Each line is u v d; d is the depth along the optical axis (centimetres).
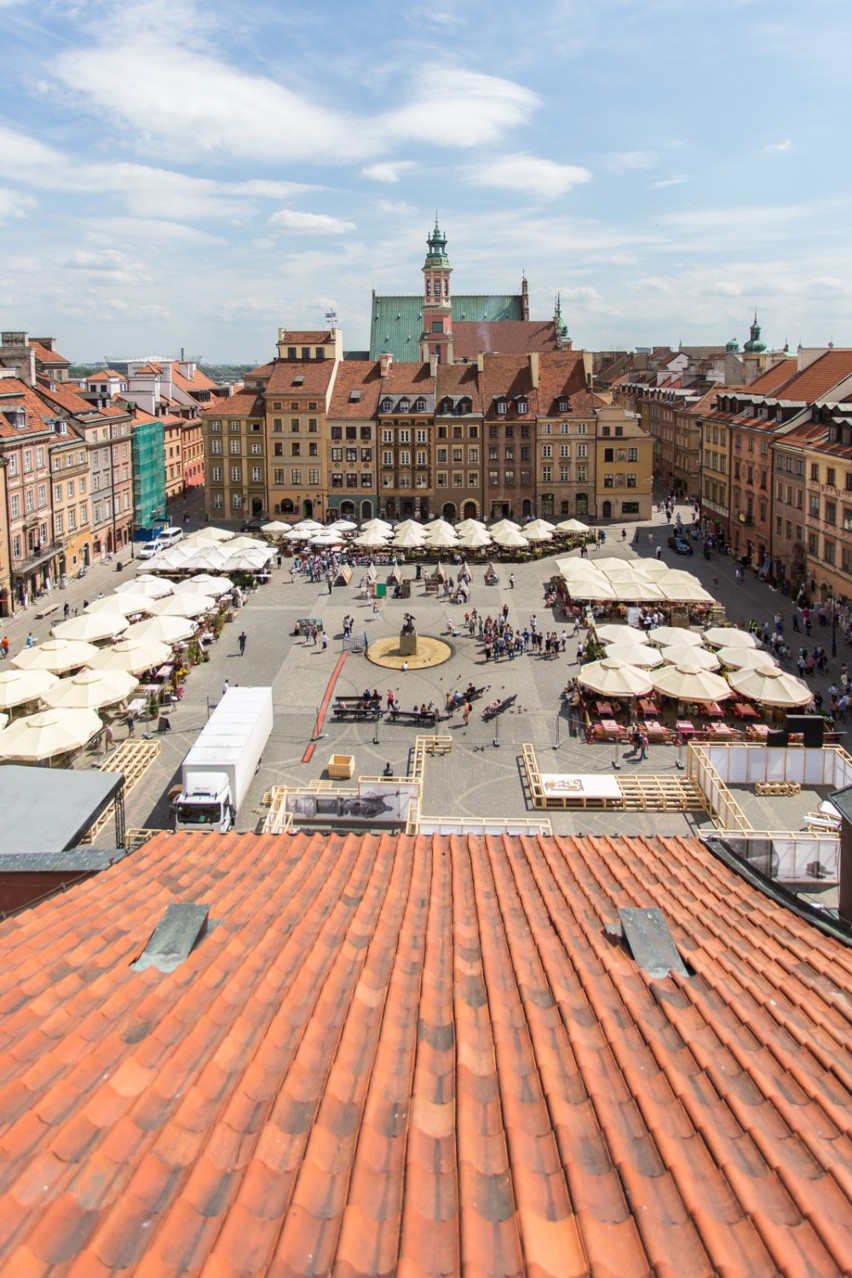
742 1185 966
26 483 9688
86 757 5622
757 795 5078
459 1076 1179
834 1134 1077
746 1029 1334
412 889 2088
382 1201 950
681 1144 1047
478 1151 1032
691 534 12700
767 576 10125
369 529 11412
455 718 6219
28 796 3244
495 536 11131
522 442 13812
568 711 6319
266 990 1452
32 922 1902
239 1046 1269
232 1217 908
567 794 4906
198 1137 1058
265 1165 1002
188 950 1593
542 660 7400
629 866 2334
